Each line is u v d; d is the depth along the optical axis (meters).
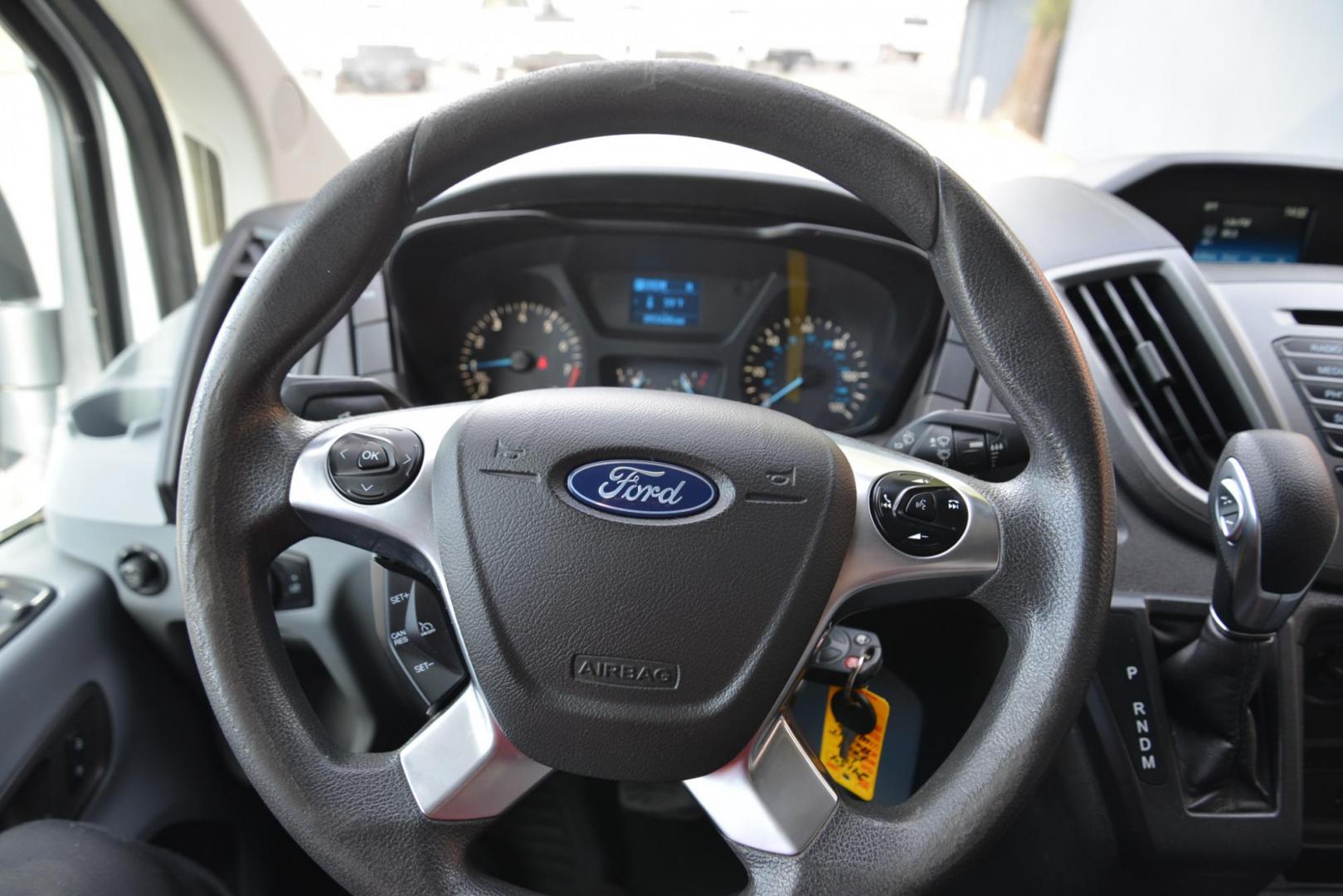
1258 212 1.50
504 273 1.29
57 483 1.13
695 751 0.56
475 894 0.55
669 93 0.61
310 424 0.66
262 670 0.59
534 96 0.61
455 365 1.36
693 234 1.24
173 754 1.20
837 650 0.65
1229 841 0.93
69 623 1.07
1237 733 0.90
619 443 0.60
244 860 1.26
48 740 1.00
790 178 1.18
